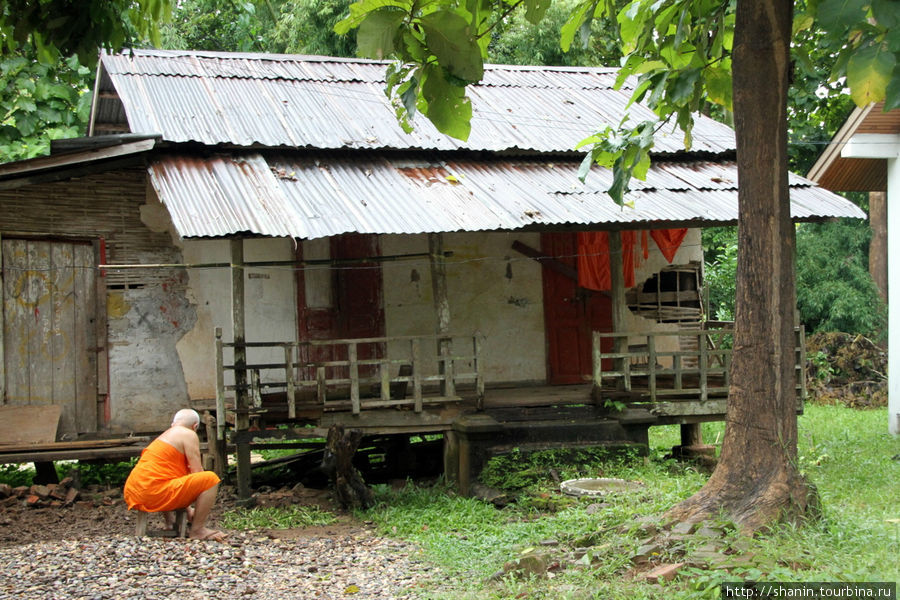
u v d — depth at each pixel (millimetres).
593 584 6105
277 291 12195
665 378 13312
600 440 11070
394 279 12836
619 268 11539
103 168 11414
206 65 14008
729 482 6941
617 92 15359
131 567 7246
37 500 10234
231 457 13945
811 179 15773
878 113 13891
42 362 11289
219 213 10023
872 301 20906
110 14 7773
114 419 11484
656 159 13406
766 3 6934
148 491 8453
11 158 15164
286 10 21766
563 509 9055
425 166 12281
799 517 6746
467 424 10648
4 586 6695
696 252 14109
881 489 9477
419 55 5754
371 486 11062
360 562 7922
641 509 7621
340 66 14992
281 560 7914
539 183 11992
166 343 11727
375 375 12680
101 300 11539
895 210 14453
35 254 11328
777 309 6922
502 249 13328
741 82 7047
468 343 13117
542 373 13422
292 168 11703
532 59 20844
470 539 8648
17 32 7551
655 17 7586
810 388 19062
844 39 6137
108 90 13961
